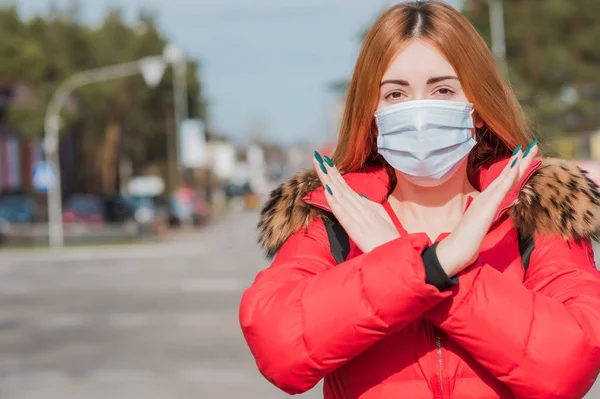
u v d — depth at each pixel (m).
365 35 2.29
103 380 9.55
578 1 46.09
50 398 8.69
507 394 2.06
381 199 2.33
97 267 26.02
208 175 87.56
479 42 2.23
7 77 49.25
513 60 45.53
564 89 47.16
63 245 38.22
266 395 8.45
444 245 1.93
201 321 13.95
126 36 65.75
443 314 1.96
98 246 36.88
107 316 15.05
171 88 71.69
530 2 45.69
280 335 1.99
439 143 2.14
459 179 2.27
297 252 2.23
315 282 2.00
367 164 2.45
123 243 38.50
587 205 2.16
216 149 111.31
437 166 2.16
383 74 2.22
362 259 1.97
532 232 2.18
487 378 2.06
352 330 1.94
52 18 58.66
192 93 80.00
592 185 2.21
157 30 69.75
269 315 2.02
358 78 2.28
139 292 18.67
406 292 1.89
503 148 2.42
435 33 2.18
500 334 1.93
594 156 40.66
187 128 74.38
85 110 59.56
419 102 2.14
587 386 1.98
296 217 2.25
